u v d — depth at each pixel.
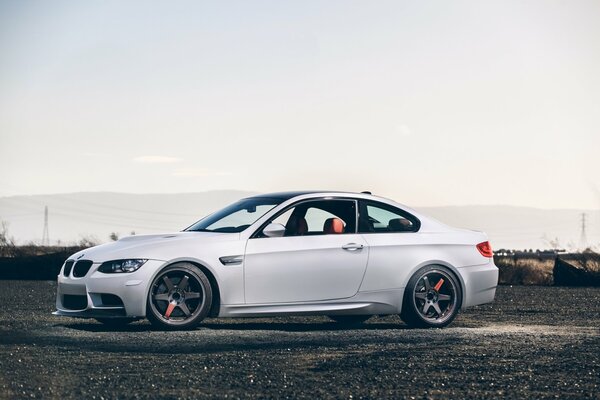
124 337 10.23
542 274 23.83
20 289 18.97
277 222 11.45
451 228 12.30
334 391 7.09
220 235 11.23
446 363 8.46
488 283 12.20
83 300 11.05
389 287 11.62
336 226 11.57
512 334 10.84
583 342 10.04
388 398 6.85
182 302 10.99
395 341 10.05
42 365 8.23
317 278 11.33
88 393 6.97
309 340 10.09
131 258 10.90
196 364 8.32
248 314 11.10
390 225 11.93
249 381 7.49
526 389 7.23
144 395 6.91
